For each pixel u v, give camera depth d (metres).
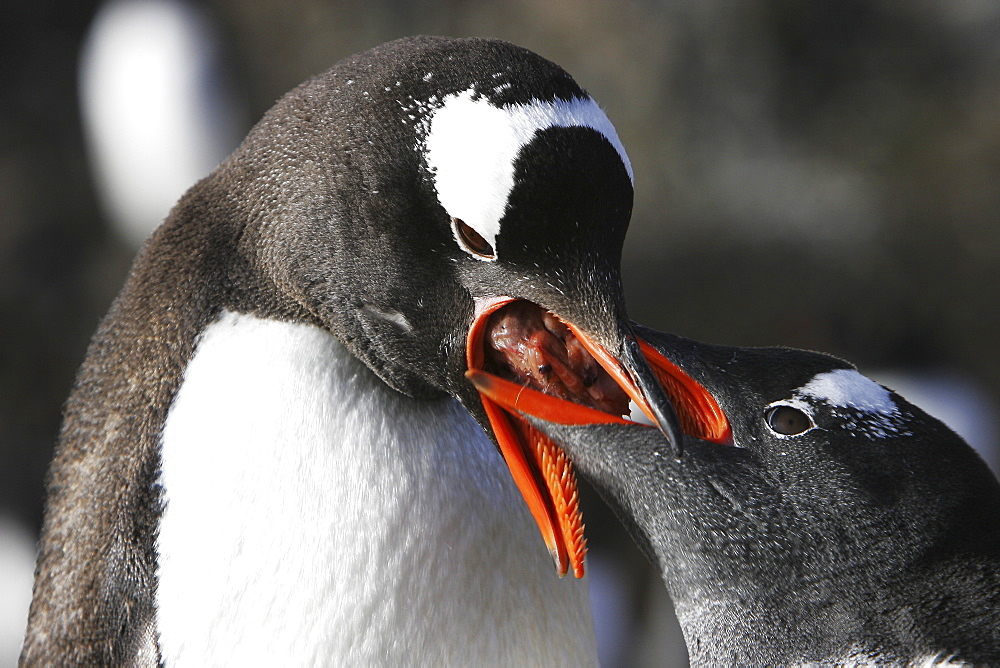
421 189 5.49
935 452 5.79
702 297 24.25
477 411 5.86
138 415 5.92
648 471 6.05
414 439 5.91
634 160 26.08
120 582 5.80
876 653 5.74
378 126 5.56
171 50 23.98
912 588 5.71
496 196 5.29
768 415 5.96
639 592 16.89
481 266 5.55
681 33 27.44
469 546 5.87
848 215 25.59
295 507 5.66
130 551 5.79
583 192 5.29
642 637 16.70
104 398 6.09
